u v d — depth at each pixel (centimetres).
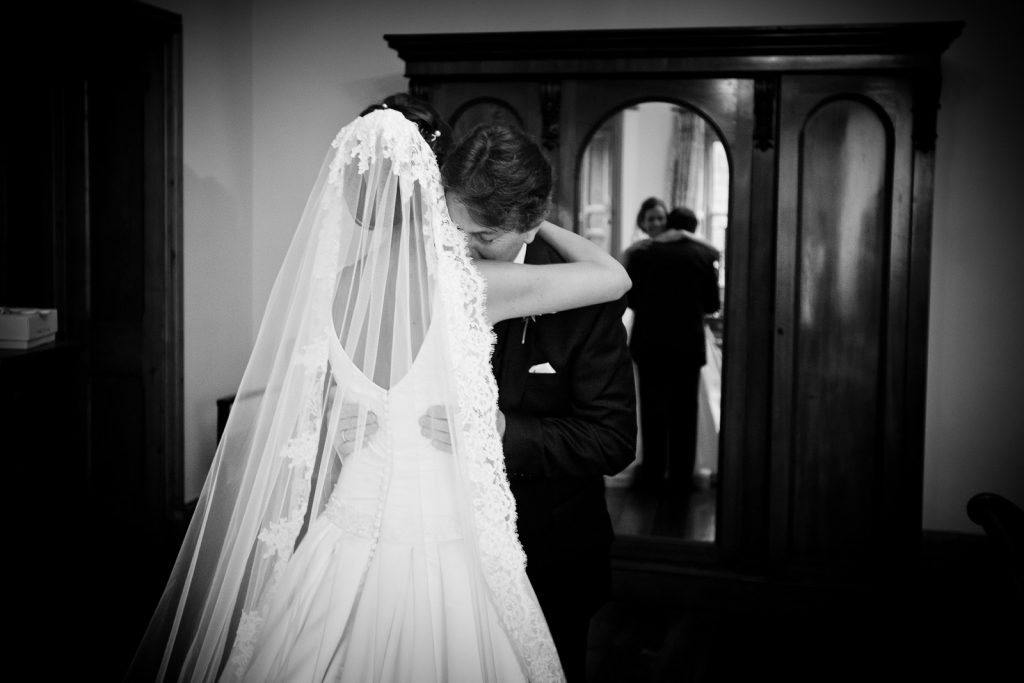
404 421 146
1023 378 381
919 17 377
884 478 340
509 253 158
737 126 345
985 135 378
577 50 344
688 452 439
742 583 352
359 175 143
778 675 301
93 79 376
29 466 317
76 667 273
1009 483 385
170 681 148
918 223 333
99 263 384
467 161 142
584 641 179
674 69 340
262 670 141
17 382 308
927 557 387
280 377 147
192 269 400
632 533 374
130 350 384
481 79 355
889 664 310
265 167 441
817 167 338
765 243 346
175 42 374
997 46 374
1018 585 146
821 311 341
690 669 305
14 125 367
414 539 146
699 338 438
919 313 335
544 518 169
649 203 424
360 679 139
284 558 143
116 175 379
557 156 355
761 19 386
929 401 389
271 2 432
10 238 369
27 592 320
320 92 431
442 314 140
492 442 143
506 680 147
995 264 381
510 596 146
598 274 160
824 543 347
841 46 327
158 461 386
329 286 144
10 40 341
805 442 346
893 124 331
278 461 144
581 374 165
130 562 373
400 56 356
